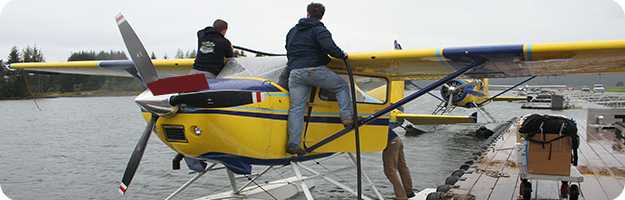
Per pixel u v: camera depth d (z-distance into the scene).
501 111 48.41
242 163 6.75
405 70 7.71
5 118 37.16
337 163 15.36
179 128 6.32
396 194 8.58
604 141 15.45
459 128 28.55
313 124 7.14
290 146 6.70
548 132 7.83
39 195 12.09
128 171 6.55
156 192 12.12
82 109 49.81
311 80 6.63
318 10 6.68
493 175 10.23
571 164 8.39
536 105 58.19
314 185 11.85
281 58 6.98
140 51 6.30
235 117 6.25
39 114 41.81
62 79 33.12
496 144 15.55
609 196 8.34
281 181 10.59
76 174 14.79
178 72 9.45
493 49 6.28
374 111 7.98
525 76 8.34
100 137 24.97
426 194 9.31
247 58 7.12
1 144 22.06
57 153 19.28
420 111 46.56
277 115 6.64
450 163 16.31
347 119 6.81
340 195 11.09
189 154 6.53
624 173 10.23
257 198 9.31
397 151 8.59
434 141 22.88
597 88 96.69
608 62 6.78
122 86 24.75
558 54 6.24
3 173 14.95
